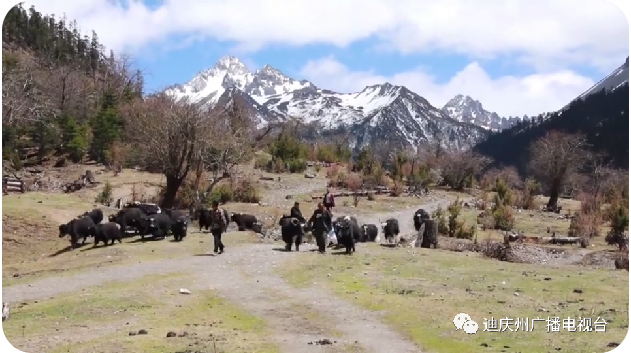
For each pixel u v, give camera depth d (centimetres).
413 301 1680
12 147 6153
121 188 5209
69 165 6512
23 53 10594
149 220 2975
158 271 2145
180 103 5650
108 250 2634
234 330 1414
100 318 1486
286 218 2688
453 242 3092
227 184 5103
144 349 1213
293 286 1908
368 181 6606
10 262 2834
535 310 1580
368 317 1541
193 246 2728
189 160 4362
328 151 9006
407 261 2309
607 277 2061
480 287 1869
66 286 1886
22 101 6450
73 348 1218
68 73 8556
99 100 8800
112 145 6731
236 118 6212
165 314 1547
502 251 2808
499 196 6216
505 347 1289
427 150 11538
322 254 2488
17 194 4438
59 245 3103
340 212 4938
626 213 3831
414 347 1294
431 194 6669
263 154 7900
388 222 2964
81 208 3775
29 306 1608
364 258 2369
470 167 7962
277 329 1440
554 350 1259
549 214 5666
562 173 6475
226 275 2088
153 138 4441
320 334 1397
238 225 3425
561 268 2278
